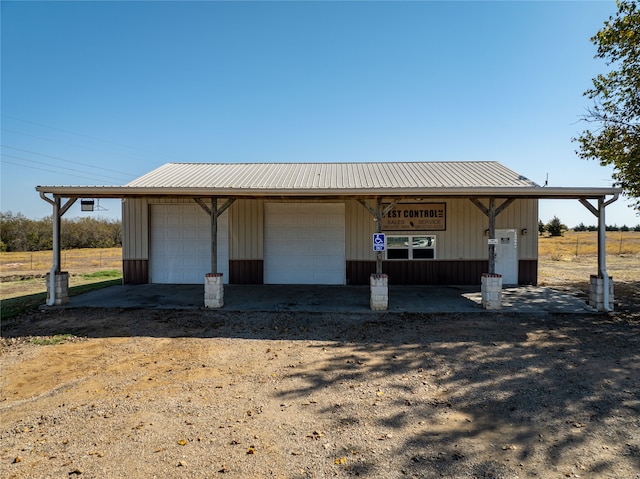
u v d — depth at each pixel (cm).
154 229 1230
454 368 496
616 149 1142
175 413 374
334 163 1494
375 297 841
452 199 1184
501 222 1185
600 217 849
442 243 1188
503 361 523
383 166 1412
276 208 1214
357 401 400
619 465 287
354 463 291
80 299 955
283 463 291
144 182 1131
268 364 517
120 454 304
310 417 365
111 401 403
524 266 1184
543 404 392
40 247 3497
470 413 373
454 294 1027
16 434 336
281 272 1216
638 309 855
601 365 506
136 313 815
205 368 502
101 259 2548
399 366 505
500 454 302
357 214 1198
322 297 982
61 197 894
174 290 1095
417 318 775
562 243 3712
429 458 296
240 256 1217
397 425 349
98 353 565
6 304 907
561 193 834
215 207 885
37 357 548
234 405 392
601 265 842
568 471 280
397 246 1195
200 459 296
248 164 1483
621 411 376
